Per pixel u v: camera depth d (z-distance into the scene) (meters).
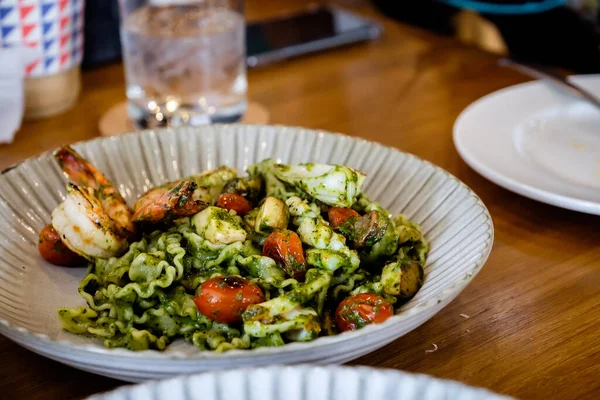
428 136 0.55
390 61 0.69
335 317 0.34
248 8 0.82
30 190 0.41
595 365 0.34
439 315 0.37
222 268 0.36
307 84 0.63
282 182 0.39
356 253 0.36
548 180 0.46
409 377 0.27
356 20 0.74
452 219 0.38
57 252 0.38
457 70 0.67
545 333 0.36
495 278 0.40
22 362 0.34
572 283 0.40
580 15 0.79
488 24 0.75
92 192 0.39
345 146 0.45
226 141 0.46
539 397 0.32
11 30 0.53
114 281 0.35
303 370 0.27
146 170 0.45
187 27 0.52
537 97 0.56
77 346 0.28
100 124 0.56
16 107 0.53
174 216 0.37
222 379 0.27
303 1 0.85
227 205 0.38
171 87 0.53
